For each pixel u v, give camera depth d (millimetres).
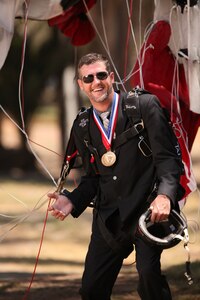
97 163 14039
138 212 13758
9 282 23188
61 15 19656
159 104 13805
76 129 14273
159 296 13570
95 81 13742
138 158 13758
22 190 63688
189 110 17812
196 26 17219
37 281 23438
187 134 17875
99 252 14203
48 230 45250
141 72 17016
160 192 13203
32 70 79125
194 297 19312
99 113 14023
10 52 75750
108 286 14344
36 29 74188
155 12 17688
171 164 13453
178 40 17438
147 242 13312
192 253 29969
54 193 14398
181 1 17297
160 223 13430
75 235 44562
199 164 86125
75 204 14273
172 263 27750
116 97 14000
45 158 89375
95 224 14352
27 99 81000
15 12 17250
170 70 17703
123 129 13828
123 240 13906
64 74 81625
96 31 19984
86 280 14211
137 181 13805
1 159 81562
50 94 84750
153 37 17359
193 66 17188
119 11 63312
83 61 13852
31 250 38625
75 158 14797
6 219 44531
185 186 16906
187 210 48031
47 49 77000
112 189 13883
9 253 37406
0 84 78438
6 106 80062
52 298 20484
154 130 13570
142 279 13477
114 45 65000
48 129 127125
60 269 29875
